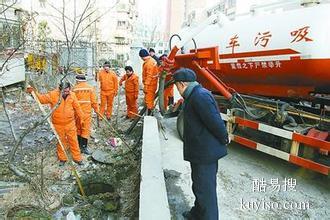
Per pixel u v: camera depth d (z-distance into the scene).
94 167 5.83
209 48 5.34
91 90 6.64
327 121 4.01
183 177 4.46
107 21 34.94
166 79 6.54
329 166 3.77
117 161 6.02
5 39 5.44
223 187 4.21
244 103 4.83
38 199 4.52
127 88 8.89
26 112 9.30
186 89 2.90
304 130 4.09
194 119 2.88
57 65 8.02
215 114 2.78
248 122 4.82
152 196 3.38
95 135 7.56
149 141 5.20
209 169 2.94
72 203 4.62
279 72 4.44
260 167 4.93
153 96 7.54
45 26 12.62
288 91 4.73
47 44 10.64
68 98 5.53
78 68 8.09
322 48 3.85
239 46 4.95
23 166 5.50
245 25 5.02
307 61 3.97
